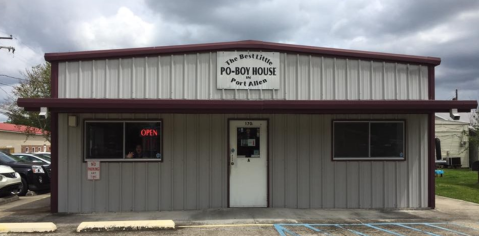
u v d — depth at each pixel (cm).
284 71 924
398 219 832
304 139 941
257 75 918
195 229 737
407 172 955
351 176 945
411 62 948
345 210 920
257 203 929
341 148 948
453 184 1514
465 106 835
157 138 922
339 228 747
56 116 903
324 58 931
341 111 878
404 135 959
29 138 4059
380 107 837
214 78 913
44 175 1302
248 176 930
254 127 938
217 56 915
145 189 912
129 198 908
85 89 896
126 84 902
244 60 918
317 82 926
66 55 887
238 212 875
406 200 949
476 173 2180
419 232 720
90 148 912
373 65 940
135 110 837
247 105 819
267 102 823
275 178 933
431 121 960
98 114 912
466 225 778
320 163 941
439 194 1222
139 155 916
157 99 815
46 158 1708
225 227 751
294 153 938
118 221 765
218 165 927
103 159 909
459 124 3381
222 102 815
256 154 934
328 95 926
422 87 952
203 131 927
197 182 920
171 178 916
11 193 1139
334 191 939
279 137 938
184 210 909
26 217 852
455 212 912
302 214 868
